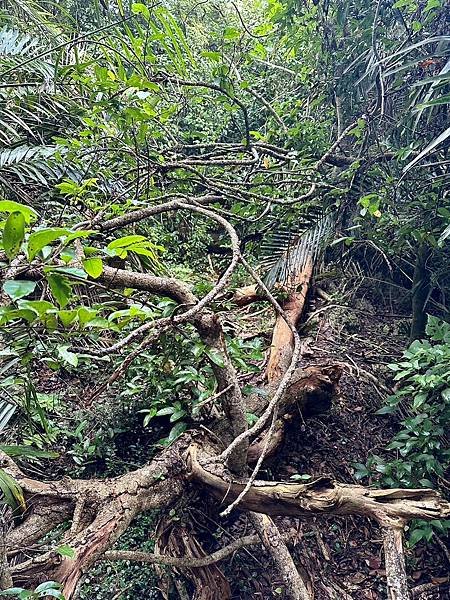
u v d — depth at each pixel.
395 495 1.68
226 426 2.12
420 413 2.68
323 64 3.80
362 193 3.26
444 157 3.05
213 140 4.48
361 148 3.41
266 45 4.59
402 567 1.55
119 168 3.14
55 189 2.67
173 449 1.99
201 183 3.14
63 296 1.01
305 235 3.19
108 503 1.69
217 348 1.80
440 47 2.90
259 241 3.41
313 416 2.71
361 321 3.69
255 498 1.80
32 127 3.02
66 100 3.20
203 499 2.12
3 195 2.60
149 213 1.91
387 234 3.30
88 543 1.52
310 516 1.78
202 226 4.20
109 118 3.05
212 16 6.08
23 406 1.98
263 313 3.46
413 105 2.99
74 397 2.68
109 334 2.45
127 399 2.54
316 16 3.67
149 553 1.96
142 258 2.63
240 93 4.53
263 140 3.72
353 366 3.15
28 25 3.61
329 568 2.28
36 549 1.56
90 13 3.93
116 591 2.02
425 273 3.21
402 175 3.04
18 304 1.07
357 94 3.67
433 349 2.37
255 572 2.22
